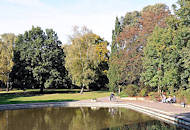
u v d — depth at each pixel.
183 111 17.97
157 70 26.27
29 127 15.30
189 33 19.44
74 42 42.09
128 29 35.34
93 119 17.83
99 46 52.97
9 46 42.31
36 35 47.66
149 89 31.67
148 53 26.80
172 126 14.23
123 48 35.62
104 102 27.62
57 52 46.78
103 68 53.56
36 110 23.77
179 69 21.28
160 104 23.88
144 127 14.12
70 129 14.34
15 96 40.44
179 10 20.52
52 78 45.06
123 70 33.62
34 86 48.53
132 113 20.34
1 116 20.11
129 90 32.09
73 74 41.94
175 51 20.55
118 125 15.06
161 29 25.28
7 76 41.28
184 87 23.31
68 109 24.22
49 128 14.84
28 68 43.88
